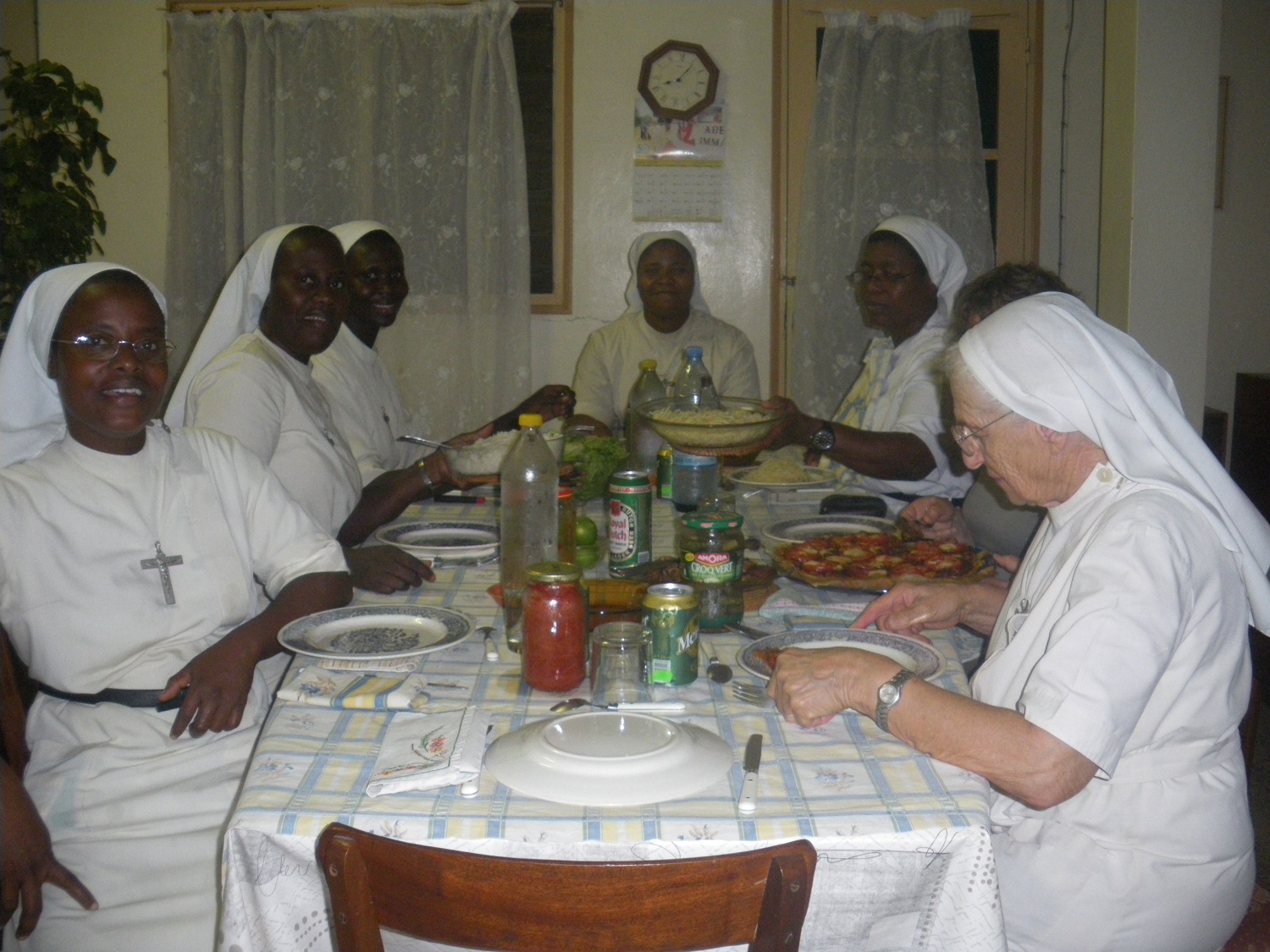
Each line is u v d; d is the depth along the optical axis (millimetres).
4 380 1474
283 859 1018
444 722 1188
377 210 4215
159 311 1534
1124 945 1184
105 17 4258
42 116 3676
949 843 987
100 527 1482
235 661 1457
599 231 4367
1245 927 1409
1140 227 3270
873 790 1049
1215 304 4363
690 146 4305
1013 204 4340
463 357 4305
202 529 1562
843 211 4219
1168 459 1187
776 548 1922
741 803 1006
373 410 2768
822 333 4270
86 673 1472
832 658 1194
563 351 4449
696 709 1245
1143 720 1166
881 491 2682
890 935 1048
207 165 4234
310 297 2158
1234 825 1200
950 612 1572
